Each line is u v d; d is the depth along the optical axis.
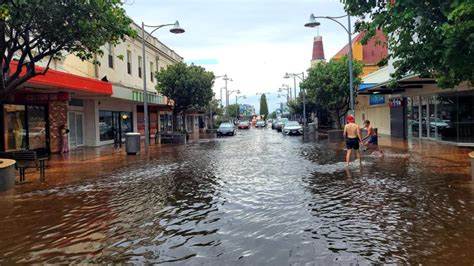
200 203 8.41
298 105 54.28
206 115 71.50
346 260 4.98
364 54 43.16
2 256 5.45
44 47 12.16
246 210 7.70
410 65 9.78
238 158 17.56
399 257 5.04
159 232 6.40
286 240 5.83
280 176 11.82
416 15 8.16
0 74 10.73
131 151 20.30
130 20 12.06
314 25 22.06
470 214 6.94
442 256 5.04
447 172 11.65
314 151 19.84
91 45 11.80
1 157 11.95
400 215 7.02
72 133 24.08
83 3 10.58
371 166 13.39
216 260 5.10
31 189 10.45
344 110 33.44
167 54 41.50
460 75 8.95
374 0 9.31
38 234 6.42
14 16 10.19
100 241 6.00
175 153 20.84
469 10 6.63
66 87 17.56
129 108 32.72
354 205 7.83
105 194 9.62
